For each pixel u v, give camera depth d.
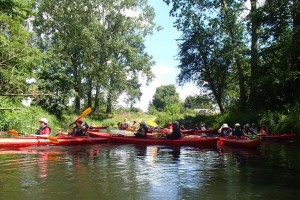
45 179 8.73
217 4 32.12
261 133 21.84
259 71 30.39
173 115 46.34
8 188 7.78
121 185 8.20
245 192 7.66
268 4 27.31
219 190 7.81
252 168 10.65
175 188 7.96
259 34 29.17
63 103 36.97
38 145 16.36
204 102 45.16
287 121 23.09
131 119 49.72
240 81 32.81
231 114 30.45
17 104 24.19
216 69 36.47
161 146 17.20
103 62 46.69
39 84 32.25
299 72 25.62
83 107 51.97
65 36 45.84
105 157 12.88
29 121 23.59
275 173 9.81
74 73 46.75
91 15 46.53
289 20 27.45
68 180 8.64
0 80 19.23
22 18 21.75
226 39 32.38
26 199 6.96
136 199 7.07
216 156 13.44
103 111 54.81
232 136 18.22
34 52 21.48
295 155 13.87
